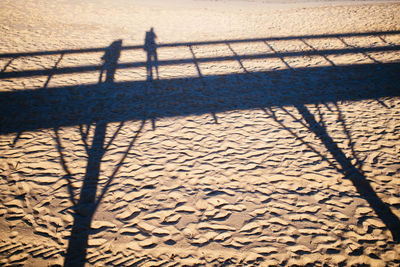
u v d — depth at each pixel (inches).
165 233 106.8
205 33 340.5
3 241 102.5
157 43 307.6
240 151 150.5
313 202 120.0
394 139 156.6
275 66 254.4
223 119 178.5
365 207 117.0
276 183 130.0
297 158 145.1
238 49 294.5
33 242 102.4
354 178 131.9
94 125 169.8
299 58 270.5
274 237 105.4
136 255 98.7
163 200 121.0
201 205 118.9
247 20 392.2
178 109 189.0
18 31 320.8
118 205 118.4
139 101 197.5
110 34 328.2
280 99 201.0
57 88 211.2
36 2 436.8
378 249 100.4
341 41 309.6
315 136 161.5
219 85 221.9
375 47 288.5
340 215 113.8
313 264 95.9
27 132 161.3
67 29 336.5
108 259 97.2
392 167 137.3
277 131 166.6
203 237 105.4
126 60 264.1
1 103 188.2
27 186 126.1
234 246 102.0
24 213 113.7
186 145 154.9
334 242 103.2
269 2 486.9
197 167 139.3
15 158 141.7
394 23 358.9
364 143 154.5
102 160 142.9
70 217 112.6
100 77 230.7
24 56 262.5
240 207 118.0
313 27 358.9
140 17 394.9
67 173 134.2
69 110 184.1
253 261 96.7
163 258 97.7
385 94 203.2
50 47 285.1
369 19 382.0
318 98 201.0
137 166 139.3
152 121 175.2
